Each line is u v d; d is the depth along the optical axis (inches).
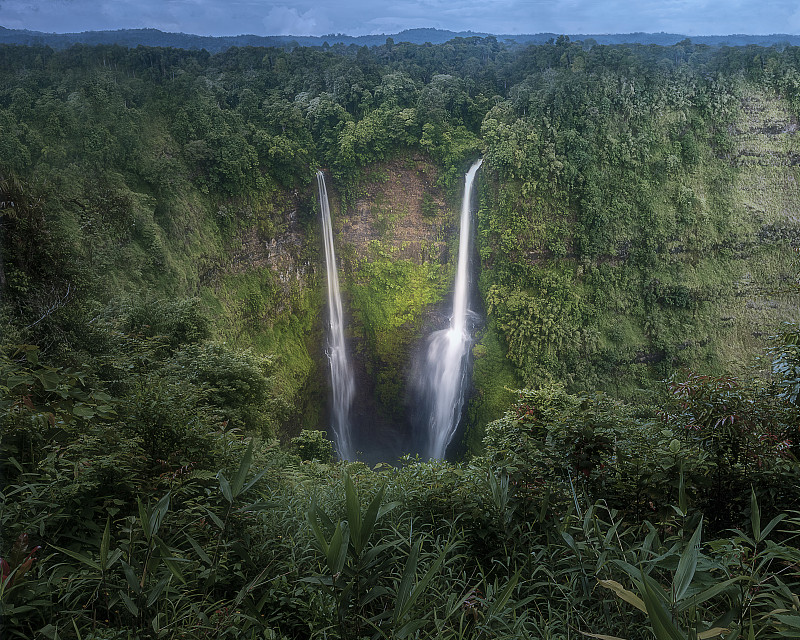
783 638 87.0
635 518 163.2
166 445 196.4
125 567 97.8
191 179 1487.5
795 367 198.5
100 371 283.7
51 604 107.0
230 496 114.4
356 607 106.6
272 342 1633.9
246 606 117.4
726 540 103.8
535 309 1721.2
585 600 122.9
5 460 142.3
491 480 148.5
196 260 1391.5
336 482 200.2
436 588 129.2
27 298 271.7
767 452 168.7
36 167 1142.3
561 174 1738.4
